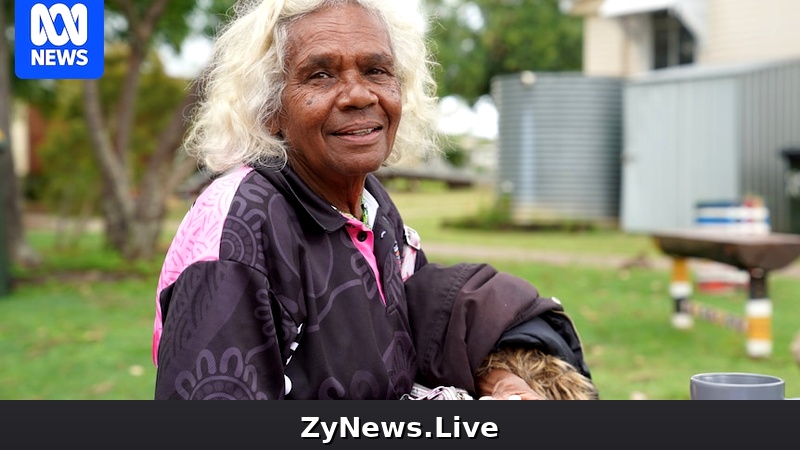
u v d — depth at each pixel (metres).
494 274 1.93
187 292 1.52
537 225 16.73
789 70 14.02
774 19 15.91
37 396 4.89
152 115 19.61
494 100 17.86
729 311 7.75
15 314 7.78
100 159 11.80
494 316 1.81
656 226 15.57
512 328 1.85
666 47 17.80
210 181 1.79
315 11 1.69
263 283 1.54
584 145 16.67
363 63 1.68
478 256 12.30
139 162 19.53
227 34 1.76
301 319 1.59
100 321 7.43
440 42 25.56
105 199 12.18
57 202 16.11
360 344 1.65
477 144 37.81
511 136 17.25
